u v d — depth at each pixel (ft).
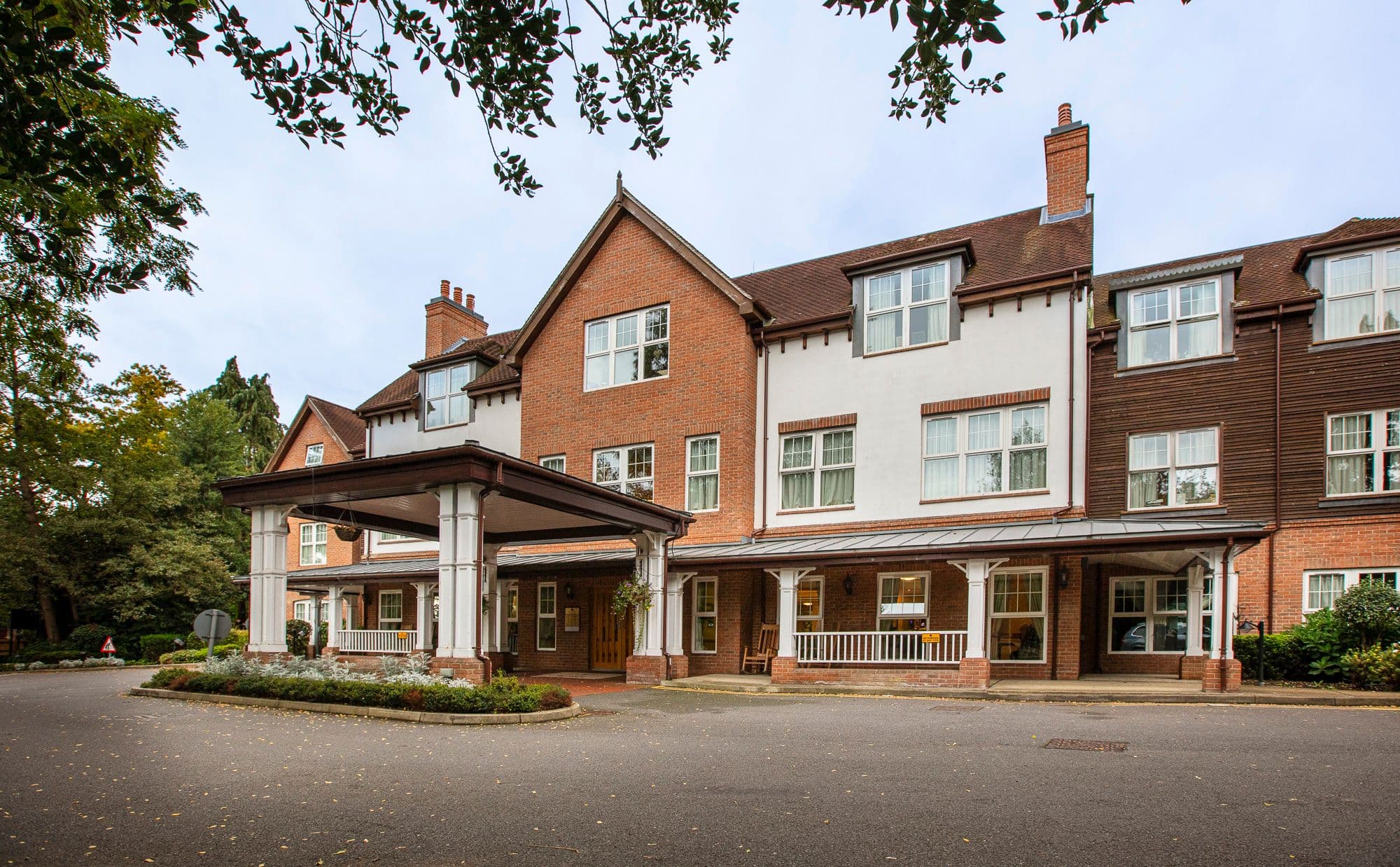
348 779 24.30
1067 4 15.47
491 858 16.81
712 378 66.33
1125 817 19.08
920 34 15.40
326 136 18.52
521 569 67.92
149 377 101.60
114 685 59.47
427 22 18.06
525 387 76.69
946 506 57.72
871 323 62.49
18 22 14.23
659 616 56.95
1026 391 55.98
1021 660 53.36
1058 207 64.85
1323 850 16.60
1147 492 54.54
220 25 16.72
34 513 94.79
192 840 18.25
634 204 71.41
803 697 48.01
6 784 23.88
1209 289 54.39
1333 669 44.52
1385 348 49.06
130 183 16.33
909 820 19.13
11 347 38.47
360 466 45.42
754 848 17.20
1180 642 53.62
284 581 51.34
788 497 64.13
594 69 20.61
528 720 36.63
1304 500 50.21
